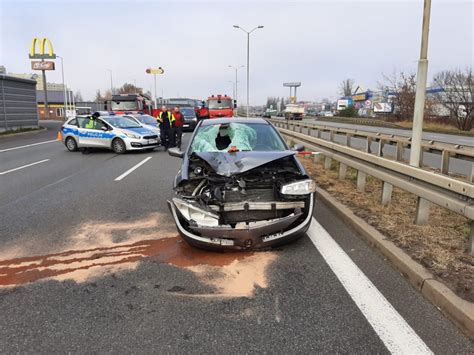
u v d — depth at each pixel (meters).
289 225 4.42
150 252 4.57
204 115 31.22
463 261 3.79
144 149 16.12
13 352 2.76
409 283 3.68
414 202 6.05
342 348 2.73
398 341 2.79
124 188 8.23
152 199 7.19
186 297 3.51
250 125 6.30
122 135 14.68
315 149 9.51
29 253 4.59
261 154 5.06
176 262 4.27
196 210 4.32
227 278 3.87
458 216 5.27
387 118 44.12
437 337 2.83
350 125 39.44
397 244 4.28
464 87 30.94
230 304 3.37
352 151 6.86
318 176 8.45
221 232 4.21
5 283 3.84
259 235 4.24
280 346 2.77
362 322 3.04
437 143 8.59
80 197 7.44
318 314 3.18
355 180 7.96
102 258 4.41
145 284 3.77
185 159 5.44
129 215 6.11
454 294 3.16
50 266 4.22
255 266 4.13
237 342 2.83
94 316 3.21
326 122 48.78
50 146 18.17
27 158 13.75
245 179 4.67
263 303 3.38
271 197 4.62
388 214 5.39
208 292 3.60
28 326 3.09
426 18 7.02
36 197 7.48
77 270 4.11
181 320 3.13
